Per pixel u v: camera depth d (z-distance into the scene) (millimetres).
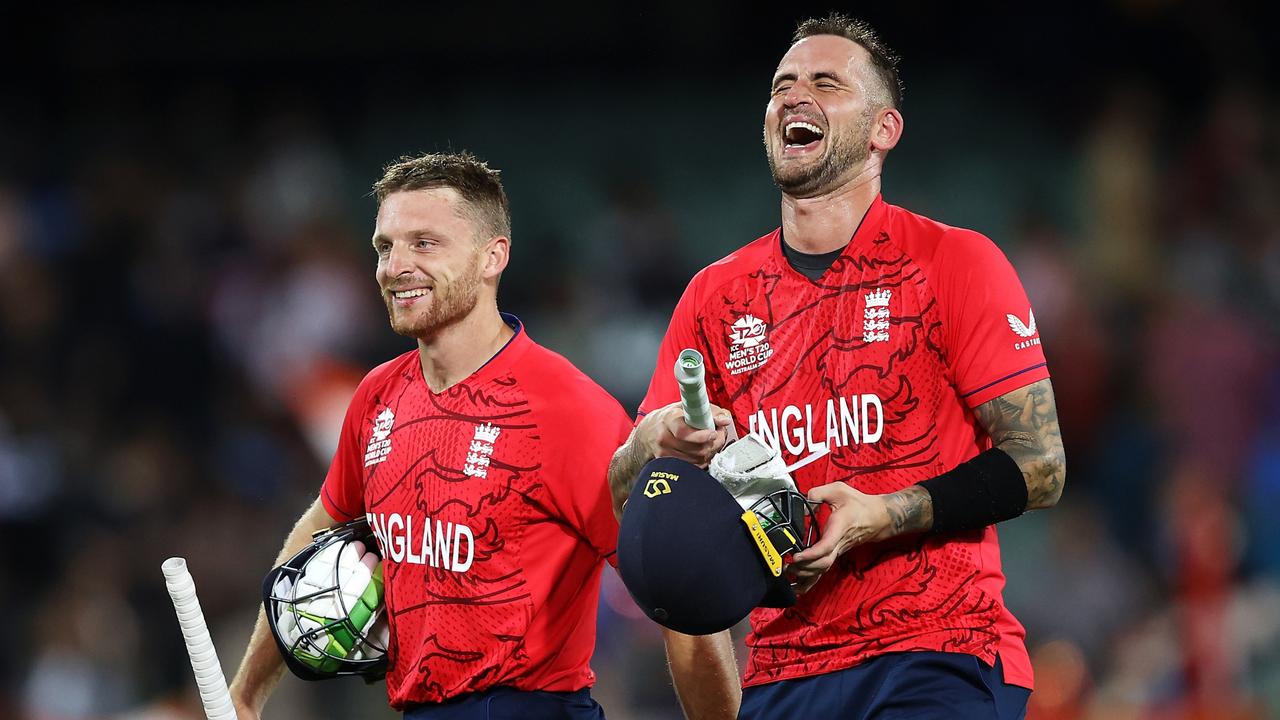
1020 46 47250
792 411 14125
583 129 49250
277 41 50906
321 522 16562
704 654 15125
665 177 48406
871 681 13773
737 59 49531
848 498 13023
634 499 13406
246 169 49938
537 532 15031
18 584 40656
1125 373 40750
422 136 49938
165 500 41875
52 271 47375
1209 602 31906
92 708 36438
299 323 44906
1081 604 34156
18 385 44312
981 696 13672
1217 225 43781
